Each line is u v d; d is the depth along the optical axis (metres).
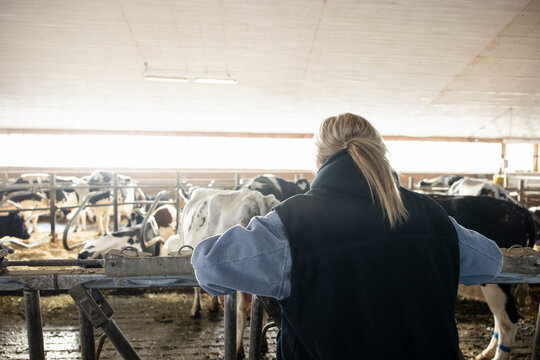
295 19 6.73
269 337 2.78
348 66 8.27
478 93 9.48
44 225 8.48
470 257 0.88
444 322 0.79
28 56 7.67
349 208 0.80
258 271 0.76
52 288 1.20
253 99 9.90
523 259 1.23
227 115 10.85
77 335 2.84
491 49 7.64
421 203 0.88
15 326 3.00
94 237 6.32
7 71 8.21
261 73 8.56
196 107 10.31
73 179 7.38
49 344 2.70
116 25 6.83
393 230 0.80
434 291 0.79
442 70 8.38
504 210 2.50
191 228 2.57
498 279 1.24
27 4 6.22
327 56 7.89
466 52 7.64
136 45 7.42
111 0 6.22
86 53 7.64
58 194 6.93
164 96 9.66
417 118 11.16
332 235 0.77
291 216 0.79
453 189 4.93
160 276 1.18
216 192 2.79
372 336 0.75
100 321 1.17
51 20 6.63
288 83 9.05
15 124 11.04
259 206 2.32
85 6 6.32
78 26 6.81
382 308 0.76
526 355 2.58
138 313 3.23
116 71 8.38
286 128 11.81
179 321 3.08
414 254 0.80
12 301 3.47
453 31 6.97
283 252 0.77
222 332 2.89
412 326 0.77
